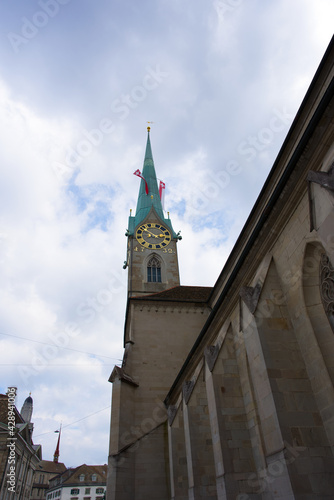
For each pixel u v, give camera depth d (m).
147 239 45.09
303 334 10.62
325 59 12.47
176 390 21.84
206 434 16.91
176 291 34.97
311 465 8.94
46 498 89.56
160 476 21.30
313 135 9.77
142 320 29.53
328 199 8.88
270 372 10.40
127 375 25.25
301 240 10.73
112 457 20.89
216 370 14.61
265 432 10.32
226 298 15.20
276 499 9.31
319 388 9.82
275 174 16.61
